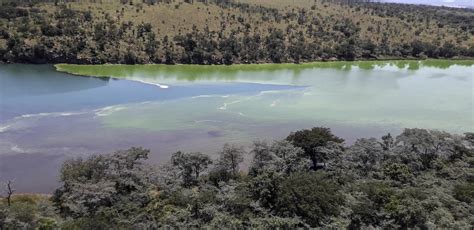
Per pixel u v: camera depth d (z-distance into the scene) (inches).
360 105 3449.8
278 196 1493.6
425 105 3479.3
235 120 2960.1
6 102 3260.3
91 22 5590.6
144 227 1354.6
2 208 1365.7
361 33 7003.0
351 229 1443.2
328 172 1804.9
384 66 5885.8
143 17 5989.2
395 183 1728.6
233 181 1676.9
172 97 3582.7
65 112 3038.9
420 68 5723.4
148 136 2591.0
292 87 4128.9
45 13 5629.9
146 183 1636.3
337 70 5374.0
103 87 3919.8
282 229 1380.4
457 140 2058.3
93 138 2522.1
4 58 4963.1
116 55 5226.4
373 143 2014.0
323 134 2036.2
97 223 1301.7
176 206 1482.5
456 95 3870.6
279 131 2748.5
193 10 6441.9
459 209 1505.9
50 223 1350.9
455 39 7249.0
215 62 5516.7
